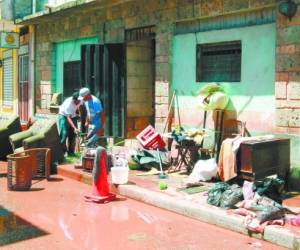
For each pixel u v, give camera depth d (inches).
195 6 403.2
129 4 473.4
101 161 329.4
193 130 383.9
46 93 633.0
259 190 289.9
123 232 262.4
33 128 467.2
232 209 279.7
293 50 329.7
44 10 575.8
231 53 385.7
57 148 439.2
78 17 553.9
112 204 320.8
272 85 351.9
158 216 292.8
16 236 255.4
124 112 484.1
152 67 507.2
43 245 241.6
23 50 690.2
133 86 491.8
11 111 754.8
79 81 564.1
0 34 657.0
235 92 378.6
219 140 385.7
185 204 292.8
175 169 394.6
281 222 253.0
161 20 438.3
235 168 312.7
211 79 402.9
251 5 358.3
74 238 252.2
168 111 436.1
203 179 350.9
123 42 483.5
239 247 238.2
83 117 487.8
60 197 340.8
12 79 747.4
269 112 354.3
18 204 321.7
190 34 416.2
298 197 311.7
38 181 396.8
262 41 358.0
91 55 506.3
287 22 331.6
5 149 512.1
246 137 333.7
